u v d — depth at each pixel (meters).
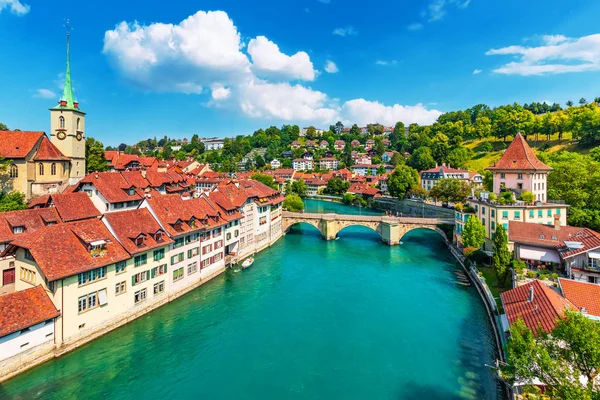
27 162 67.19
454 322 46.69
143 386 33.12
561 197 74.31
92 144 107.88
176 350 39.47
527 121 162.88
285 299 54.44
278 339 42.31
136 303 45.69
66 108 77.94
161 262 50.03
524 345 21.98
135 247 45.31
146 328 44.03
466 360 37.94
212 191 73.88
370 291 57.91
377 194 158.50
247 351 39.62
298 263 74.06
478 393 32.47
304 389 33.19
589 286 37.06
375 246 89.88
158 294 49.66
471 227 68.12
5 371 32.03
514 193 73.94
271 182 141.12
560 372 19.02
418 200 132.50
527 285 38.91
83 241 40.53
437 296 55.62
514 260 55.75
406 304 52.56
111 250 42.47
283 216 101.81
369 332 44.12
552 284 46.38
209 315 48.28
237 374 35.38
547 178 81.38
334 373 35.69
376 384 33.94
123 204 69.50
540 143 153.38
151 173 92.38
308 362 37.62
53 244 38.12
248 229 79.00
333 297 55.34
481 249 70.12
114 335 41.50
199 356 38.44
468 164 168.50
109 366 36.00
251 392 32.66
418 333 43.81
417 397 32.00
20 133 69.56
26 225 47.16
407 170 162.50
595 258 46.22
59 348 36.16
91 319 39.53
